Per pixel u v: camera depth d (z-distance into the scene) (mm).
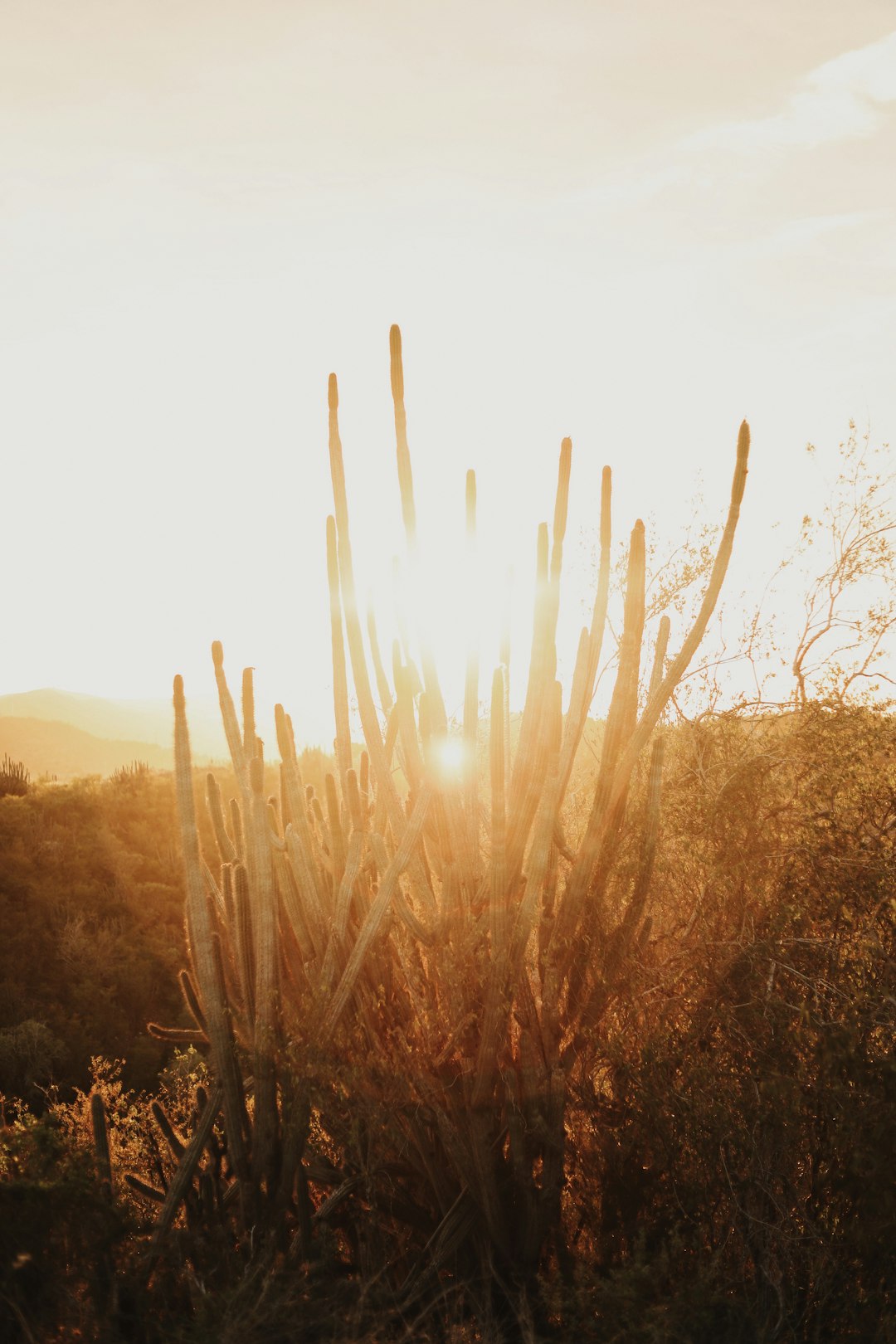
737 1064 5289
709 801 5914
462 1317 4789
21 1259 4246
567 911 5598
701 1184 5109
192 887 5699
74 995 33594
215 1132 5957
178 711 5801
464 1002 5336
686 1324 4344
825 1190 5199
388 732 6082
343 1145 5605
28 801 49562
